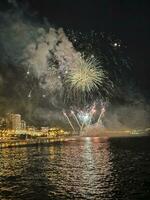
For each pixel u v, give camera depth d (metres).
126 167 55.84
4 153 77.56
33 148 88.12
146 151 78.38
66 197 37.88
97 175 49.50
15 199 37.28
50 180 46.59
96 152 77.62
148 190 40.12
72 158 67.75
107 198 37.16
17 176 49.59
